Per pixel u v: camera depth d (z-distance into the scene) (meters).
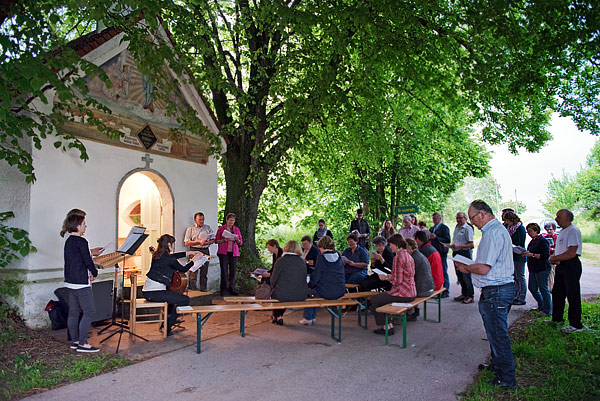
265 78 10.64
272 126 10.44
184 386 4.43
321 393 4.24
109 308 7.10
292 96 9.15
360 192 17.02
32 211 6.82
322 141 12.57
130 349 5.74
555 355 5.24
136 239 6.27
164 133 9.34
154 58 6.97
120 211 10.94
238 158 11.33
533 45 7.95
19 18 5.01
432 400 4.09
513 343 5.92
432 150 16.12
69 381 4.57
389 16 7.68
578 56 7.90
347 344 6.03
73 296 5.61
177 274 6.77
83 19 6.72
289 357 5.41
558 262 6.66
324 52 9.05
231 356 5.44
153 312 7.56
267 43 10.92
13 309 6.65
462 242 9.43
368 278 8.54
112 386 4.43
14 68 4.80
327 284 6.93
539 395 4.13
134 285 6.36
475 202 4.71
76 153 7.52
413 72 8.32
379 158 12.46
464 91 9.32
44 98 4.88
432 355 5.51
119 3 6.07
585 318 7.27
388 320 6.30
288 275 6.77
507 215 8.88
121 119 8.35
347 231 17.19
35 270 6.80
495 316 4.44
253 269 10.95
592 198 35.28
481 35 8.09
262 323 7.33
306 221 17.86
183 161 9.84
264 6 8.66
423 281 7.00
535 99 9.77
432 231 10.57
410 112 12.81
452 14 8.25
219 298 9.41
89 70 5.49
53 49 5.59
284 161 12.05
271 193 14.60
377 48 8.27
